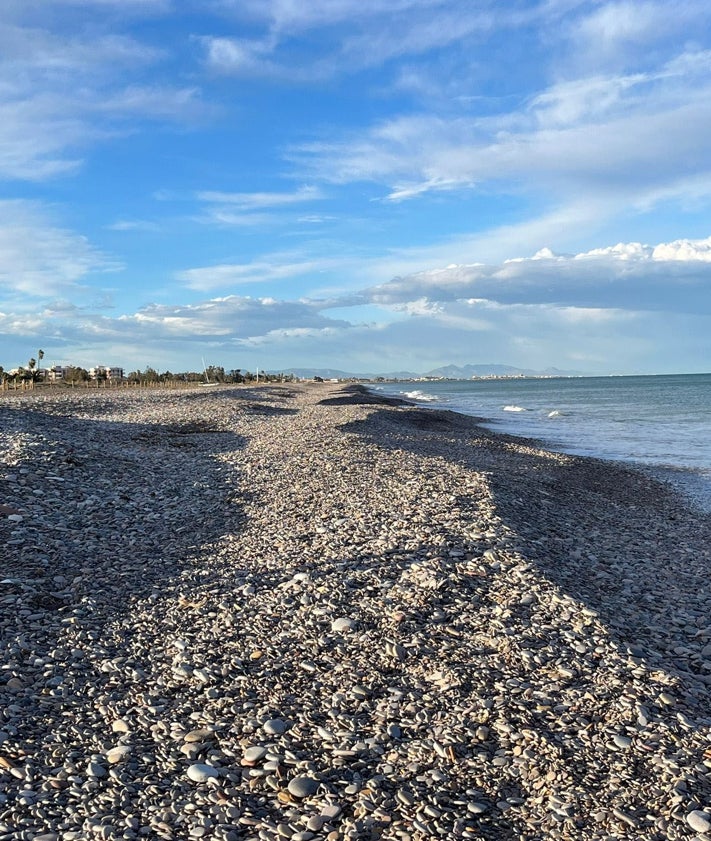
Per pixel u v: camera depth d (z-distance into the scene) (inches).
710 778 222.1
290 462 821.2
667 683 287.0
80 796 207.0
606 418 2247.8
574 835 196.7
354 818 201.5
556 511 652.1
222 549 465.7
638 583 448.5
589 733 248.4
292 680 286.5
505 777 222.8
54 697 267.3
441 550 444.5
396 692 275.6
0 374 3093.0
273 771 223.0
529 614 351.6
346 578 397.4
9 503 522.3
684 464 1147.9
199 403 1841.8
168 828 194.7
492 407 3070.9
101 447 840.9
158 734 244.4
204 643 319.3
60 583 386.9
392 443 1101.1
